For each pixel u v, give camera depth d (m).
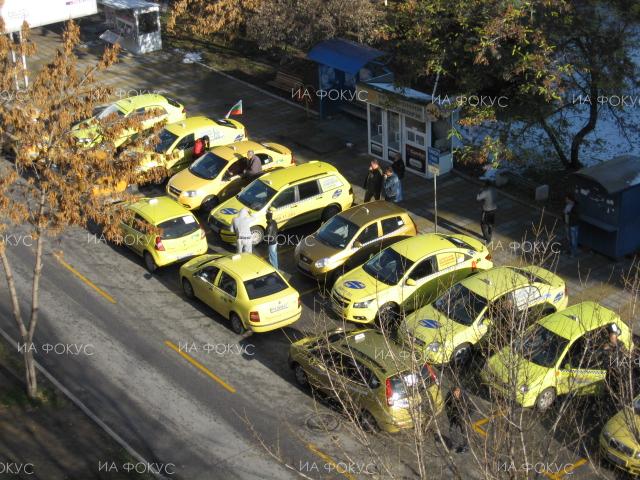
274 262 24.22
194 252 24.48
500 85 27.25
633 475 16.09
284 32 35.12
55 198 17.78
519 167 29.83
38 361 20.64
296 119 34.66
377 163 28.80
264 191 26.05
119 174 18.34
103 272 24.55
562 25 25.70
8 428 18.36
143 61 40.75
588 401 17.62
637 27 26.22
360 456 17.08
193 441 17.89
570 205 23.80
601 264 23.95
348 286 21.83
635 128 30.62
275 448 17.52
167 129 29.86
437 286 22.16
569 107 29.86
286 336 21.00
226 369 20.23
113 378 20.00
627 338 18.81
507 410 12.42
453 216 26.88
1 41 17.97
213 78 38.88
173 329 21.86
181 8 40.62
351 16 33.44
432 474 16.23
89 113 18.33
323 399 19.00
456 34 26.73
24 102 17.92
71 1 38.84
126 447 17.72
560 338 18.30
